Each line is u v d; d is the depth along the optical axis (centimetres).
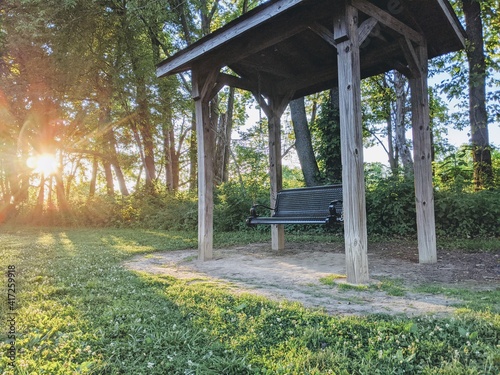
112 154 1581
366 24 381
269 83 630
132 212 1308
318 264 473
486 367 173
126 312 267
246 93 1958
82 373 177
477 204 645
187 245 711
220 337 221
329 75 573
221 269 452
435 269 420
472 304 270
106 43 1304
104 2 1248
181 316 258
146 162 1477
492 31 966
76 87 1314
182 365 187
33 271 432
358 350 198
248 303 285
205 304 287
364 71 588
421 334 212
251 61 562
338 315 254
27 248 673
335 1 363
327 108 956
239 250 626
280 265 473
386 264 459
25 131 1435
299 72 622
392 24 421
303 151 1022
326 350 197
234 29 432
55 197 1719
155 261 529
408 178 729
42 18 1125
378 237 711
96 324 245
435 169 879
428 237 464
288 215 594
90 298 307
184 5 1312
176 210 1130
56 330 235
